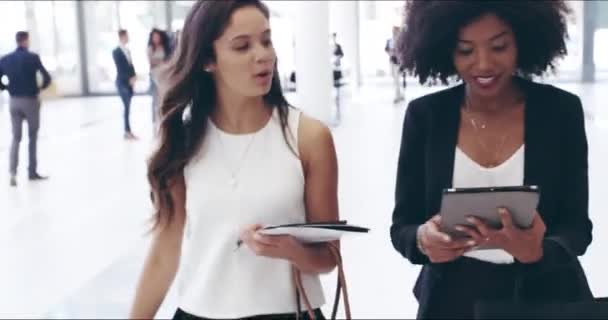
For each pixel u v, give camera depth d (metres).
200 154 1.87
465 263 1.79
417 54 1.74
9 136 10.21
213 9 1.74
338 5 17.94
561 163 1.76
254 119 1.85
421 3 1.71
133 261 5.12
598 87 4.20
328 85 12.02
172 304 3.90
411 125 1.84
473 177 1.76
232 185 1.82
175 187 1.93
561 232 1.73
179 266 1.99
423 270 1.90
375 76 20.09
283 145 1.83
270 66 1.75
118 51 11.62
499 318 1.58
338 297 1.90
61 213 6.71
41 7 18.08
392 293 4.20
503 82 1.69
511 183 1.75
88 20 20.00
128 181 8.16
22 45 8.03
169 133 1.87
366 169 7.98
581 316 1.57
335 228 1.65
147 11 20.36
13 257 5.31
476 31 1.63
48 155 10.13
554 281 1.76
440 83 1.80
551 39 1.67
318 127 1.84
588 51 4.44
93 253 5.38
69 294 4.48
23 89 8.17
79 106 17.08
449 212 1.55
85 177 8.49
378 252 4.91
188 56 1.79
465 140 1.78
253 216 1.81
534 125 1.74
